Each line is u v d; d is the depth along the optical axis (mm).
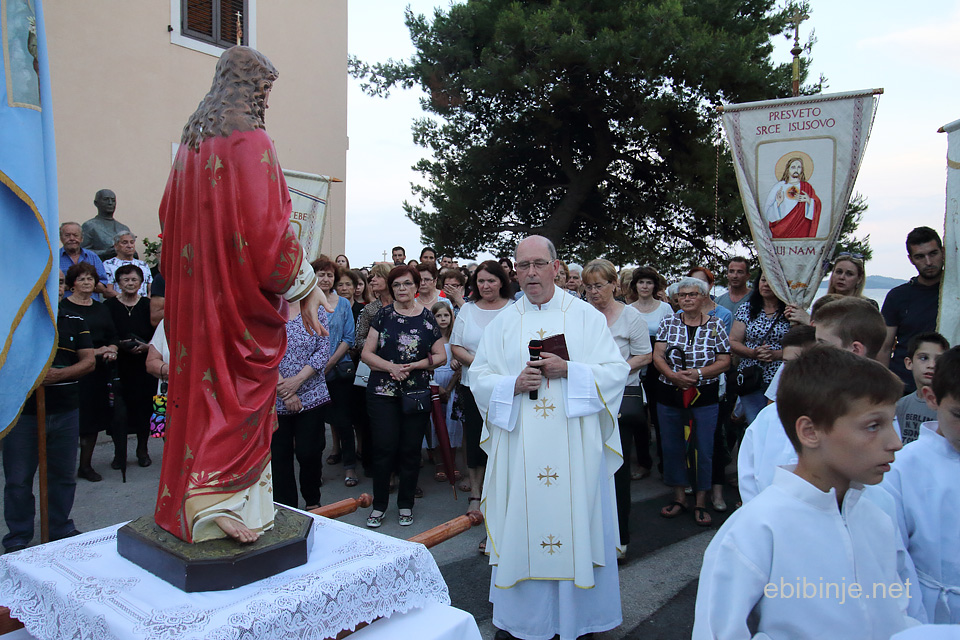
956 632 1079
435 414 5430
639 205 14992
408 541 2223
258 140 1931
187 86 10047
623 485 4336
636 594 3943
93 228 8188
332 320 5758
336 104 12141
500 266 4961
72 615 1764
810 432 1696
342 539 2221
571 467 3186
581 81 13227
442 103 14070
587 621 3240
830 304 2598
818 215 5363
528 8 13219
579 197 14859
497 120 14453
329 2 11938
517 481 3229
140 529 2043
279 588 1827
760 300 5859
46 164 2639
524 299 3576
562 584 3141
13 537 4086
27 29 2588
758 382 5598
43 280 2598
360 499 2795
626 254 15094
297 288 2039
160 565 1890
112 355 5652
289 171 5504
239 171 1903
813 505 1693
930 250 4461
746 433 2434
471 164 14578
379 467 4809
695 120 12891
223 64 1964
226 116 1918
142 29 9516
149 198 9695
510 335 3484
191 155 1970
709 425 5027
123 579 1884
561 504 3170
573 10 12727
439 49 13273
